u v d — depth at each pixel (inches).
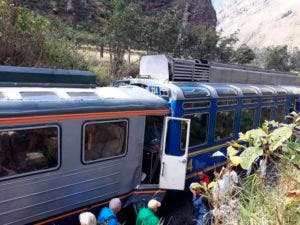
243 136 131.3
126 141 323.6
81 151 285.0
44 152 260.2
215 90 452.4
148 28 1040.2
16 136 242.8
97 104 294.8
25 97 254.2
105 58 953.5
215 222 143.1
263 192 140.0
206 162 445.7
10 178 241.4
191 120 408.5
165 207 411.5
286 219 120.5
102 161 303.4
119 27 953.5
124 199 332.2
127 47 983.0
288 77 765.9
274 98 626.8
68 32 871.7
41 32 603.8
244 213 128.5
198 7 2576.3
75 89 304.5
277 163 144.2
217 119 459.8
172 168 360.8
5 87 264.1
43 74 289.0
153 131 376.2
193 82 451.8
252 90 550.9
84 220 230.2
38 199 260.4
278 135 123.6
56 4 1819.6
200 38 1270.9
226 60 1429.6
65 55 634.2
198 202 315.3
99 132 298.7
